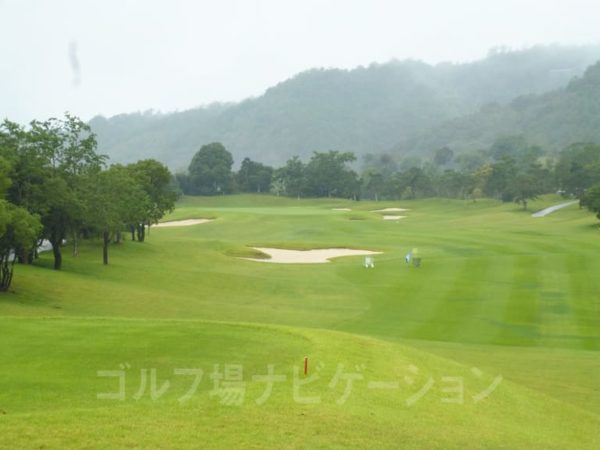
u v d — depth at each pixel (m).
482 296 40.84
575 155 166.00
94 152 52.00
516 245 69.00
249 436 10.79
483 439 12.43
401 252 68.50
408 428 12.21
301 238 86.19
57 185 43.75
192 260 61.84
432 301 39.94
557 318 34.47
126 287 42.22
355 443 10.99
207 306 37.44
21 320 21.22
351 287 46.09
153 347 17.33
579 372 21.67
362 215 117.62
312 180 190.38
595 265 50.59
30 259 48.16
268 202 168.00
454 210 140.62
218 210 126.94
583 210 117.12
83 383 14.02
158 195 75.88
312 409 12.41
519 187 129.62
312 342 17.94
